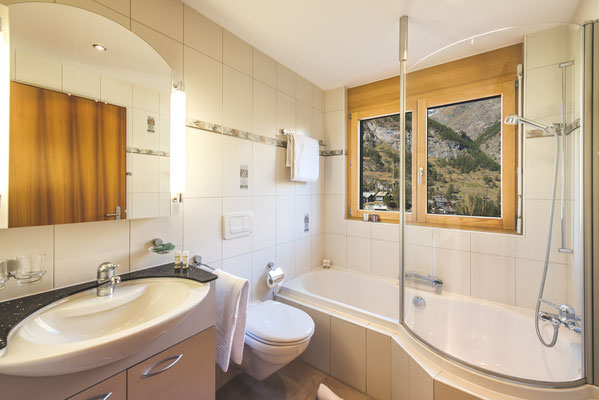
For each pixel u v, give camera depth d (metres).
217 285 1.42
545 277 1.50
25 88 0.96
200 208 1.61
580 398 1.07
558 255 1.42
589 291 1.14
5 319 0.82
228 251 1.79
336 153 2.76
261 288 2.06
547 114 1.51
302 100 2.47
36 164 0.99
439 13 1.58
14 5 0.94
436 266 1.88
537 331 1.51
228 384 1.71
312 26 1.72
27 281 0.96
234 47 1.81
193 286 1.17
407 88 1.81
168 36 1.43
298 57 2.12
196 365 1.18
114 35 1.19
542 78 1.53
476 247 1.82
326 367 1.83
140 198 1.29
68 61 1.07
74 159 1.09
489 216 1.80
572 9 1.52
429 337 1.67
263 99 2.05
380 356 1.59
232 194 1.81
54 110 1.03
